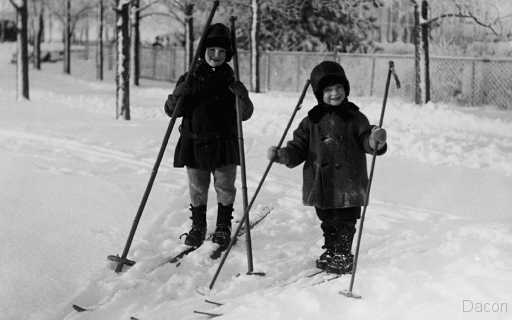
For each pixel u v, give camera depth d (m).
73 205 6.34
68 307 4.14
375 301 3.59
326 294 3.76
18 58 19.05
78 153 9.52
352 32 29.09
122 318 3.96
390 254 4.81
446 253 4.44
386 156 10.38
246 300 3.87
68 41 37.16
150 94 24.11
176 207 6.60
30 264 4.71
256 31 21.06
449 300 3.44
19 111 15.54
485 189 7.93
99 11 35.06
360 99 19.53
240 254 5.25
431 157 10.21
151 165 8.80
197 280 4.67
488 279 3.71
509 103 19.03
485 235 5.39
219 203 5.55
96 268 4.80
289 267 4.85
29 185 6.98
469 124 14.44
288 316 3.45
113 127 12.76
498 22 18.09
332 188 4.64
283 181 8.06
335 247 4.68
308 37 28.62
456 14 18.11
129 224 5.92
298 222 6.27
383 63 22.55
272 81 25.83
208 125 5.41
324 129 4.68
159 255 5.12
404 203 7.13
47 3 37.88
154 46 37.78
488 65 19.58
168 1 27.47
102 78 35.41
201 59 5.51
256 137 12.09
